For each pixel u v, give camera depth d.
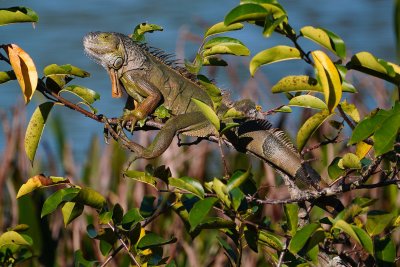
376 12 30.02
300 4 31.47
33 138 7.55
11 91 22.58
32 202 11.99
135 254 7.64
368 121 6.38
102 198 7.08
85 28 28.36
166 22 28.55
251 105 9.01
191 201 7.25
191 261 12.23
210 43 7.21
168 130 8.76
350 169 6.92
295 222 6.76
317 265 6.99
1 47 7.27
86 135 19.50
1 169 12.79
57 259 12.34
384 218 6.66
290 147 8.83
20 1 31.03
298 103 6.91
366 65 6.50
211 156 13.64
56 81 7.61
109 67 9.53
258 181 12.85
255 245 7.11
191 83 9.45
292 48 6.50
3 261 7.65
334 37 6.35
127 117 8.81
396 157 6.84
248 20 6.39
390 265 6.64
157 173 6.82
